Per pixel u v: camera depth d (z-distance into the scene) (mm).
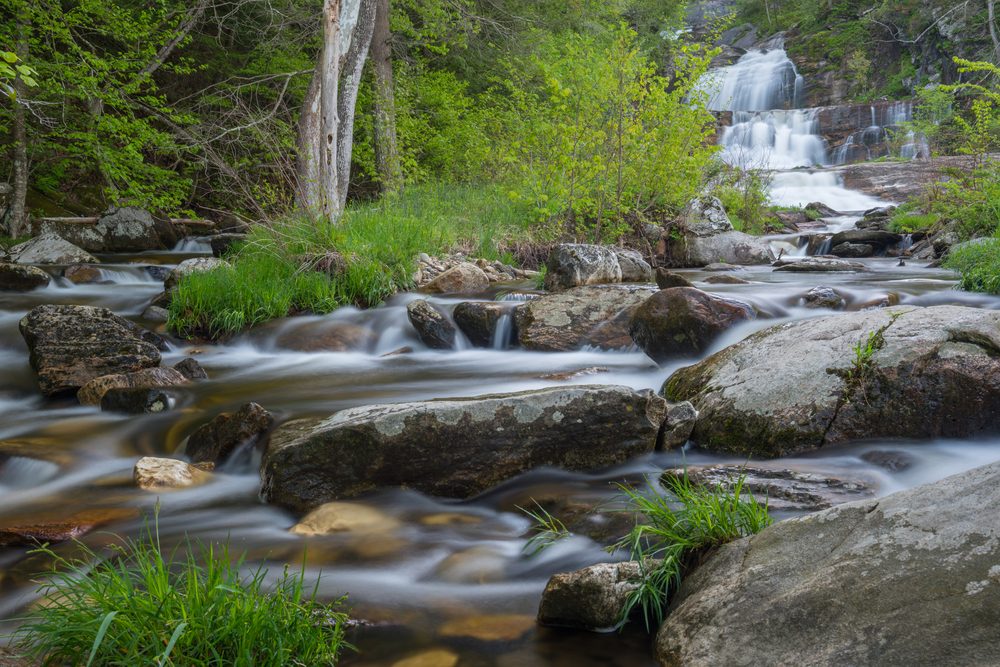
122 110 17562
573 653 2572
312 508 3900
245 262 9781
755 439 4324
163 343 7957
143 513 3930
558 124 12602
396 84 17797
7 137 16406
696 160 13516
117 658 2303
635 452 4285
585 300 7621
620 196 12688
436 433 4000
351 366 7234
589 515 3555
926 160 23844
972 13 35469
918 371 4289
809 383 4426
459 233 12742
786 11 49938
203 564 3289
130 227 15555
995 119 15805
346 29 11898
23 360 7406
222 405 5824
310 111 13312
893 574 2205
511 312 7789
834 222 18016
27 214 15023
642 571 2781
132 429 5461
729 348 5246
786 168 29250
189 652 2312
